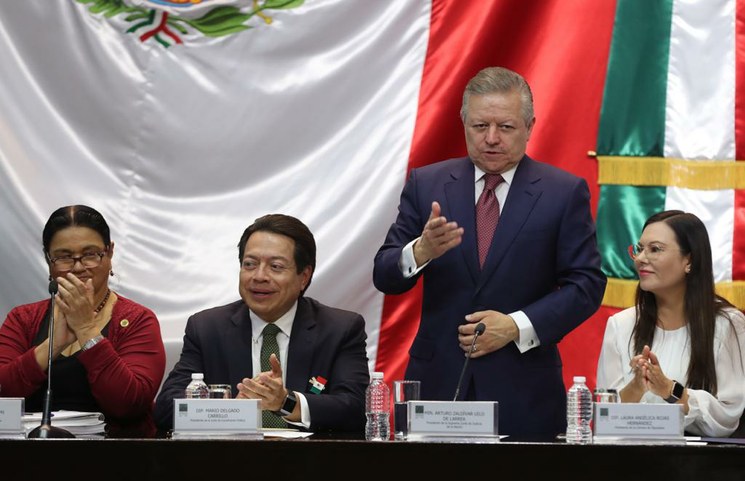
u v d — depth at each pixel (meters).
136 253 9.80
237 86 9.94
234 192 9.91
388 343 9.80
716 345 7.88
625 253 9.62
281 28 9.95
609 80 9.73
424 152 9.83
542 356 7.14
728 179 9.59
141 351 7.74
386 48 9.95
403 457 5.43
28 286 9.70
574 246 7.16
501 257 7.13
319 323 7.58
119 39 9.92
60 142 9.85
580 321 7.07
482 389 7.05
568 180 7.30
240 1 9.95
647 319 8.10
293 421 6.84
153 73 9.91
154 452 5.41
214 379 7.42
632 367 7.06
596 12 9.77
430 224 6.62
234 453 5.42
